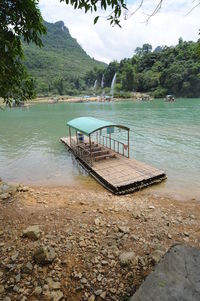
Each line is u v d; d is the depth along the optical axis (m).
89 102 87.94
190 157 16.23
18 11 4.14
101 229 6.04
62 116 44.56
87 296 3.73
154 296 2.66
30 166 15.58
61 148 20.28
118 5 3.15
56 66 162.38
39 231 5.63
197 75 79.56
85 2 3.25
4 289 3.82
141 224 6.55
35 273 4.18
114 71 123.81
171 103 64.94
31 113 52.16
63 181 12.69
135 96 92.06
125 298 3.63
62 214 7.09
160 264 3.16
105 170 12.81
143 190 11.03
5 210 7.22
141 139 22.50
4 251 4.86
